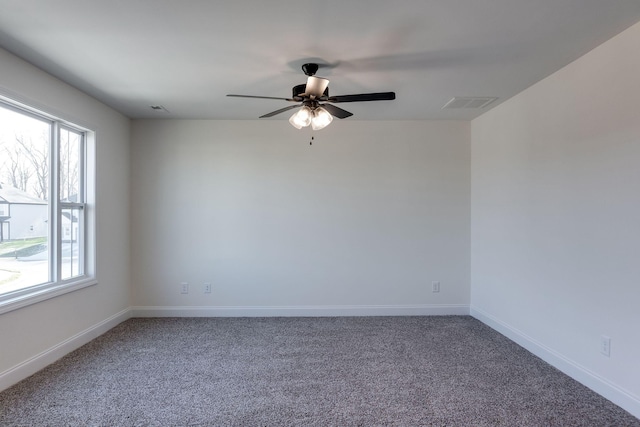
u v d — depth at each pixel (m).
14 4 1.83
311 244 4.14
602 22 2.04
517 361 2.86
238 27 2.08
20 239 2.64
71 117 3.03
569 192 2.60
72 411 2.13
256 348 3.13
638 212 2.07
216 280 4.11
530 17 1.98
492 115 3.70
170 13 1.93
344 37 2.20
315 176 4.14
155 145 4.08
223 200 4.11
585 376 2.45
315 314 4.13
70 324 3.04
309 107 2.55
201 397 2.30
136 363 2.81
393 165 4.16
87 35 2.18
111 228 3.68
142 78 2.87
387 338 3.38
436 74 2.78
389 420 2.05
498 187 3.58
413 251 4.16
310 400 2.27
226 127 4.11
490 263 3.73
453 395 2.33
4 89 2.36
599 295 2.33
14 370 2.45
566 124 2.63
